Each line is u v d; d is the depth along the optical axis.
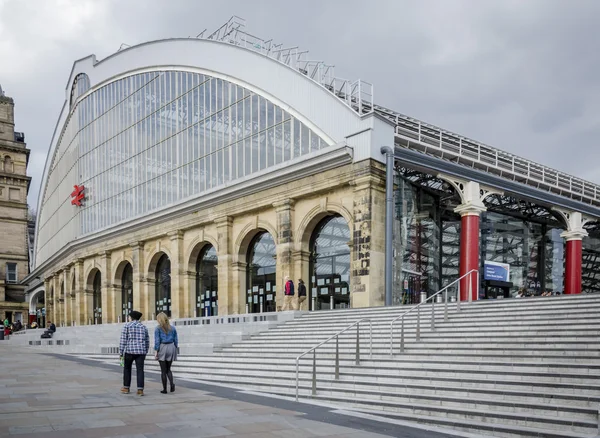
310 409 10.12
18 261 78.81
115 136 48.91
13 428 7.82
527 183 33.91
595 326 12.66
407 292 27.94
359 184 26.11
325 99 29.16
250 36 36.75
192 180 38.53
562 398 9.29
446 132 32.12
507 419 9.02
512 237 38.66
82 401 10.44
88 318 51.75
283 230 29.98
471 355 12.38
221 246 34.34
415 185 30.02
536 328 13.36
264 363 15.96
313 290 29.45
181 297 37.88
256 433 7.67
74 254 53.56
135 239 43.12
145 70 44.78
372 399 11.34
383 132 26.53
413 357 13.37
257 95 33.62
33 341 33.81
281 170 29.59
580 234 37.66
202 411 9.45
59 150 64.00
